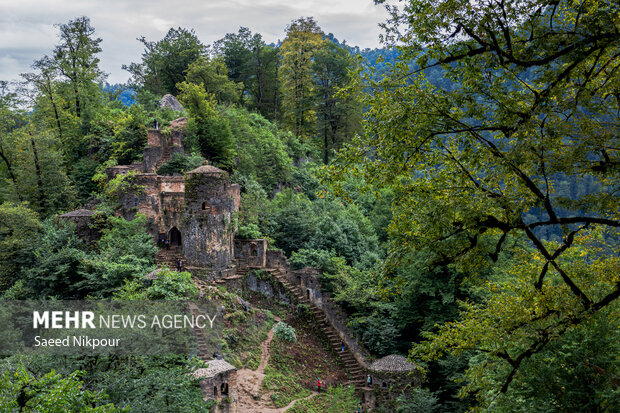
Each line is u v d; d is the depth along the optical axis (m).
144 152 60.84
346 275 53.75
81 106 74.12
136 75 96.88
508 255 46.75
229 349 43.03
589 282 20.34
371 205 77.31
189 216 50.28
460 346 21.42
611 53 19.56
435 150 20.77
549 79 17.55
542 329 19.17
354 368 48.69
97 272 44.31
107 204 54.72
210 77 87.00
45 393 18.44
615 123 17.52
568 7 18.86
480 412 23.16
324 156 93.44
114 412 19.53
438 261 20.64
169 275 39.72
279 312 51.69
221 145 67.00
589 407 20.17
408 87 19.66
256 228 56.53
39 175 58.06
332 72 93.50
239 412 38.28
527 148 16.81
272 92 103.19
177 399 24.03
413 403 41.88
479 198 18.17
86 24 75.00
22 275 46.88
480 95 19.19
